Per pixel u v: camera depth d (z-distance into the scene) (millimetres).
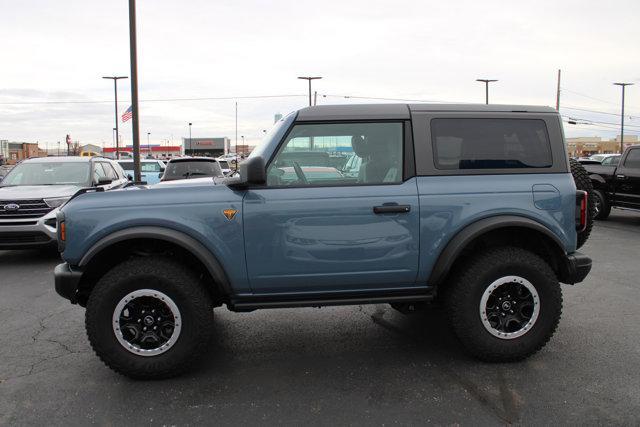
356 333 4734
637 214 13961
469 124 3973
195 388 3631
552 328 3936
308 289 3840
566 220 3961
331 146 3875
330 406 3336
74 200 3764
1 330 4961
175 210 3695
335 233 3760
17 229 7793
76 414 3275
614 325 4816
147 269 3656
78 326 5070
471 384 3619
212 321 3820
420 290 3941
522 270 3863
